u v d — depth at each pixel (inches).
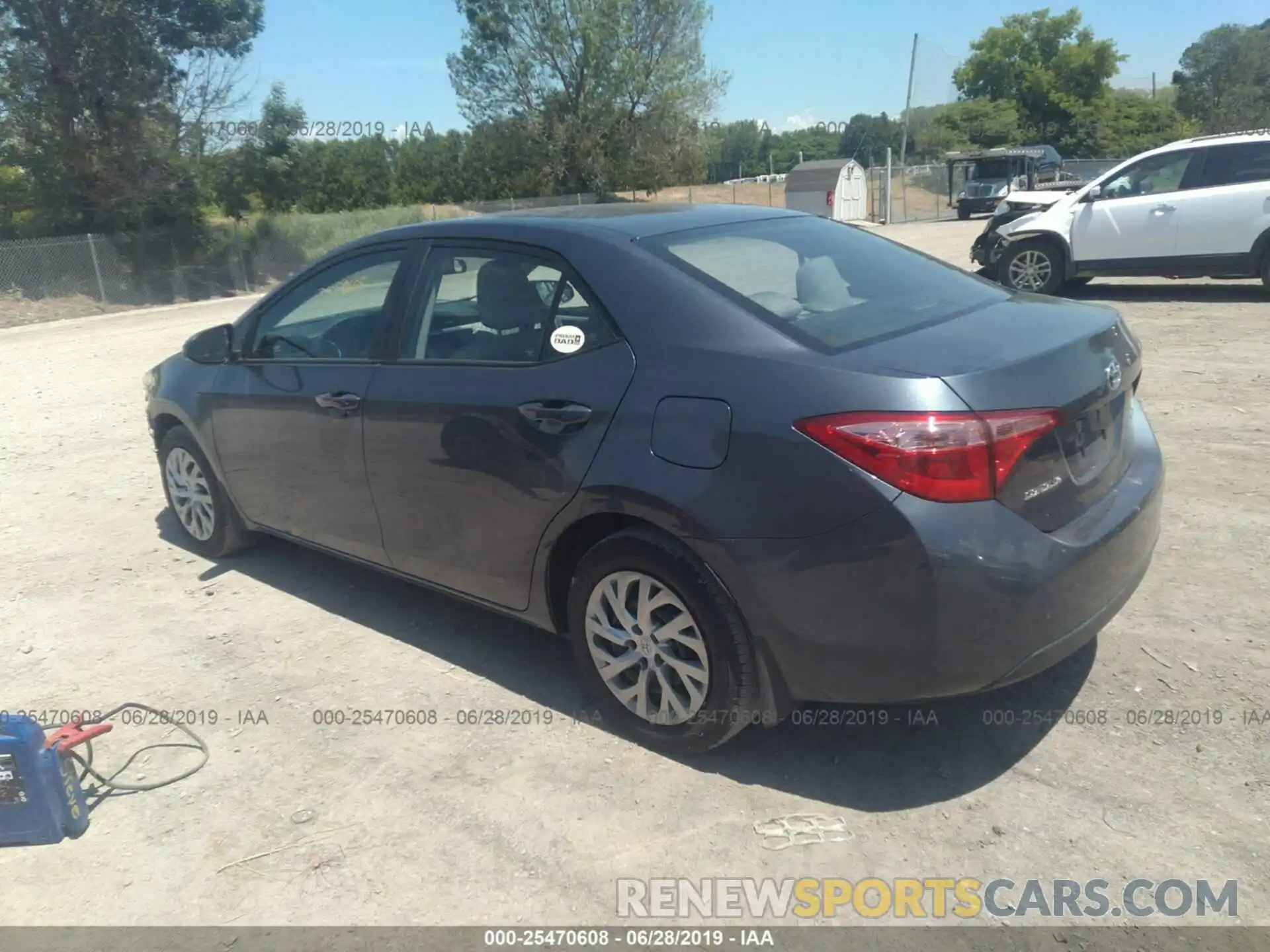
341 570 197.2
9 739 115.3
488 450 137.6
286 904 108.3
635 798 122.5
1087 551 113.3
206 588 190.9
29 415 359.6
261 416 174.7
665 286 127.5
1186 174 438.3
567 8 1480.1
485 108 1541.6
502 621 171.8
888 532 105.7
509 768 129.6
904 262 153.3
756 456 112.2
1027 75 2351.1
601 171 1544.0
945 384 106.8
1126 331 138.6
